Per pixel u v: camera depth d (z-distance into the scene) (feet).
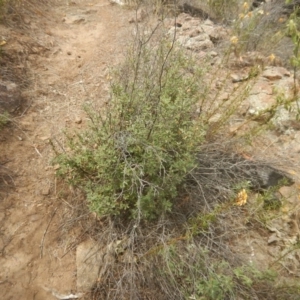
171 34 14.25
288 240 8.07
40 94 11.14
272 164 9.39
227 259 7.35
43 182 8.71
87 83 12.01
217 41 14.90
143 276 7.03
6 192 8.32
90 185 7.87
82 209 8.18
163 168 7.45
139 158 7.69
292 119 11.07
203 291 6.42
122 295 6.77
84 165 8.14
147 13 15.38
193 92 9.34
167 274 6.91
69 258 7.50
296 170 9.71
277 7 16.56
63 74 12.37
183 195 8.38
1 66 11.30
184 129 8.11
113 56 13.39
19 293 6.93
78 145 8.46
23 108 10.44
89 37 15.12
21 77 11.44
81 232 7.88
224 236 7.89
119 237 7.68
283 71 13.16
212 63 13.14
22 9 14.88
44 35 14.19
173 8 17.16
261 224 8.30
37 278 7.17
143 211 7.50
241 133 10.35
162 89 8.76
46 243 7.68
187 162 7.66
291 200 8.89
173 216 8.04
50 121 10.30
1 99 9.99
